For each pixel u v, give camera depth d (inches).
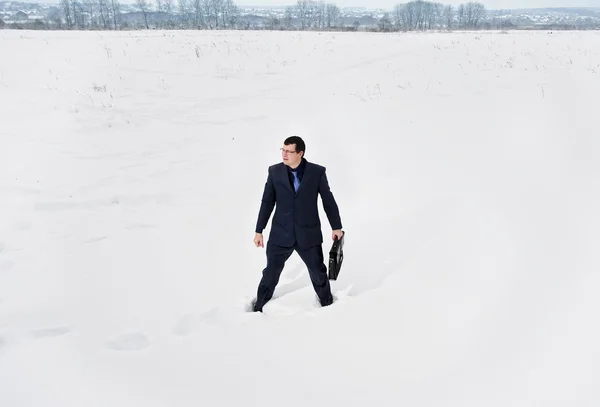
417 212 207.5
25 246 194.1
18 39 706.8
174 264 181.9
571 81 451.8
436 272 147.3
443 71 550.6
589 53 617.0
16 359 112.7
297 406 92.8
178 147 353.1
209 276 170.9
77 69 536.1
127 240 206.5
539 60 574.9
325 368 105.3
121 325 131.2
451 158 290.5
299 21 4559.5
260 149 351.6
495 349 101.7
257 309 144.7
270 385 100.3
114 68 552.1
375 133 365.4
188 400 95.9
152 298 150.4
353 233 202.8
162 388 100.3
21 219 221.0
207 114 432.8
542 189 201.9
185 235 215.3
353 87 511.2
